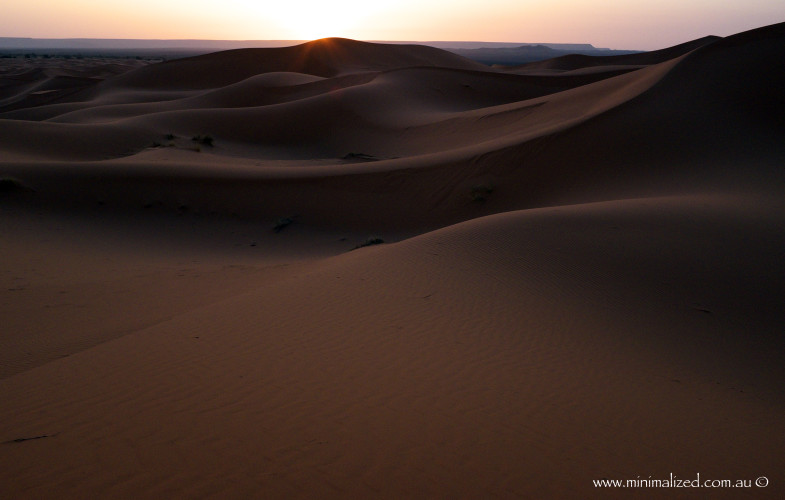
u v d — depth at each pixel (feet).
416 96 231.71
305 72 447.01
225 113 191.01
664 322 32.12
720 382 26.30
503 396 20.62
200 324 27.71
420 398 19.77
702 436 19.75
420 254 37.88
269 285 36.68
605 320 30.94
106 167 87.20
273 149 172.55
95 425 17.28
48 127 143.74
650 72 138.51
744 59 111.34
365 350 24.06
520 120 152.35
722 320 33.53
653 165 78.59
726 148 81.20
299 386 20.30
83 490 13.75
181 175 88.12
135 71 414.41
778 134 87.56
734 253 42.68
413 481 14.58
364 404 19.02
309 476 14.53
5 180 75.72
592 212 48.78
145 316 35.88
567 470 15.93
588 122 92.84
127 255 61.11
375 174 92.53
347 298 30.96
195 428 17.01
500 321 28.63
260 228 78.95
